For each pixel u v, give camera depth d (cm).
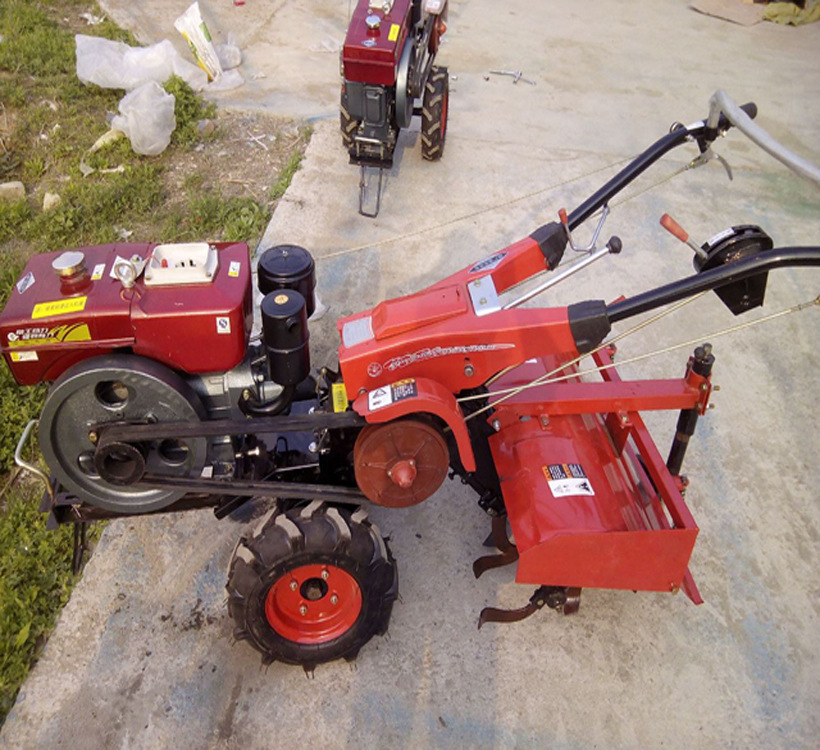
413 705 370
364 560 348
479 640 396
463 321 329
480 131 800
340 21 998
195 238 648
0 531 437
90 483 358
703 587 423
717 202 716
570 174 745
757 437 509
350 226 665
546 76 909
